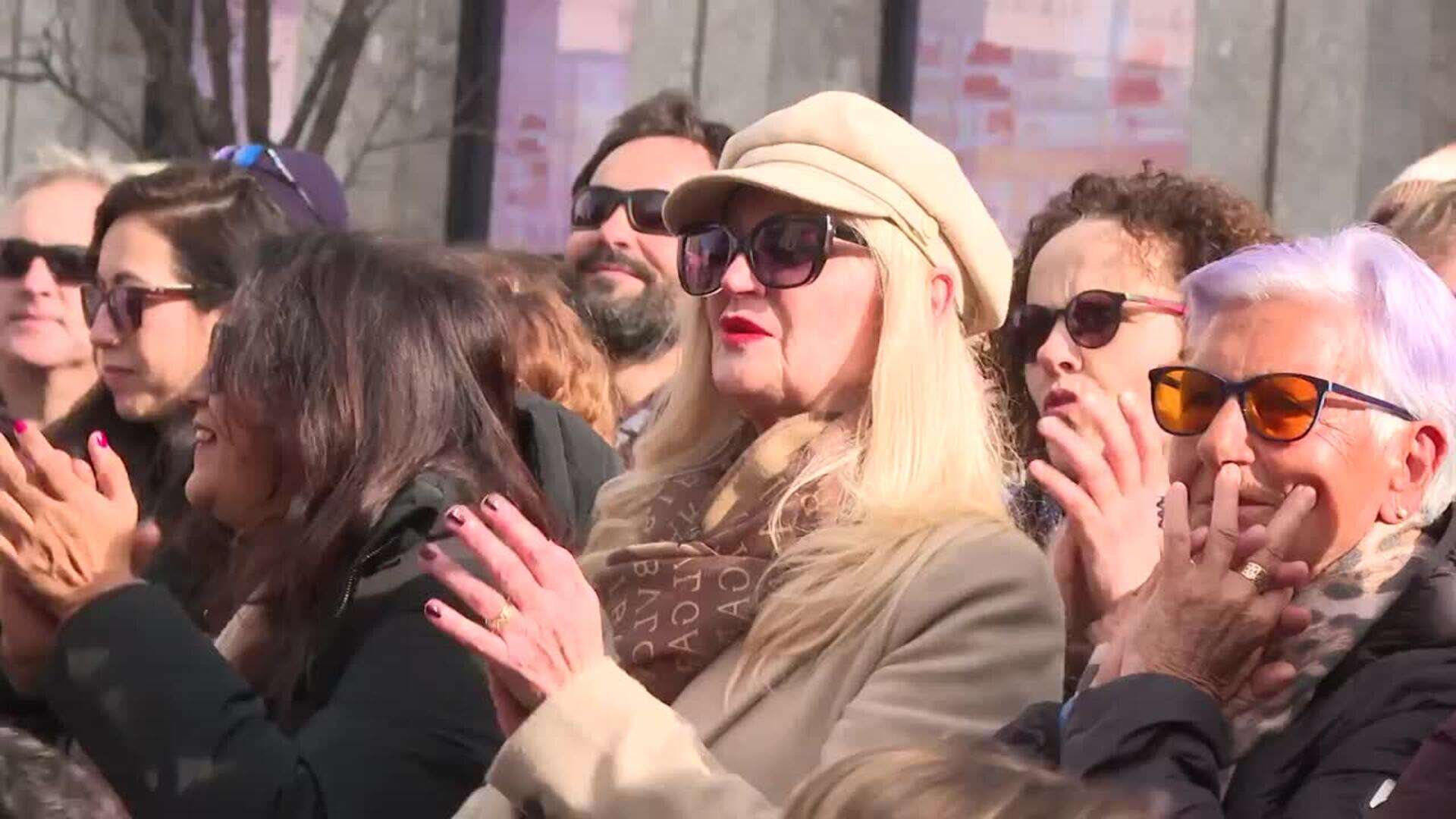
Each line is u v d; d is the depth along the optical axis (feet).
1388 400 16.76
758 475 18.01
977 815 10.11
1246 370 16.97
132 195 24.13
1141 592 17.30
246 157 29.73
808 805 10.41
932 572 16.92
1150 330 23.18
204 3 58.85
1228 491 16.57
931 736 16.22
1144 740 15.85
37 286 30.48
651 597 17.84
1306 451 16.67
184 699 16.79
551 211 69.41
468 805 16.96
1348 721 16.26
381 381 18.04
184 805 16.52
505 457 18.40
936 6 60.80
